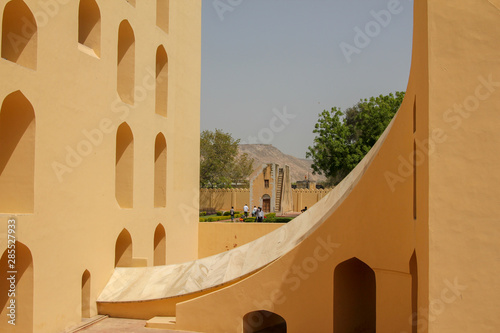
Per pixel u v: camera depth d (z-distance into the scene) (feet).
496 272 25.40
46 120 38.34
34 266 36.86
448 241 26.02
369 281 43.42
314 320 38.60
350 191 39.65
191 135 70.44
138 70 53.16
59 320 39.68
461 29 26.40
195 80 71.72
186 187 68.90
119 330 41.19
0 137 37.45
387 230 35.12
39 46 37.65
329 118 117.39
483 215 25.70
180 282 45.37
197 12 72.49
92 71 44.47
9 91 34.65
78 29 44.42
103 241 46.32
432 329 25.95
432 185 26.35
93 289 44.78
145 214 54.75
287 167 162.71
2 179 37.32
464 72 26.25
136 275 48.16
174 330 41.39
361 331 41.91
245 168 197.06
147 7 55.62
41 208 37.70
